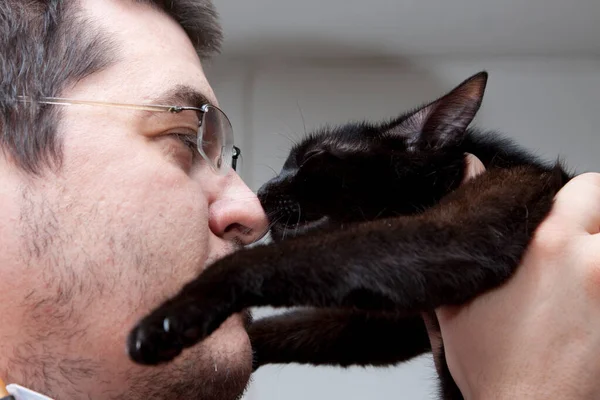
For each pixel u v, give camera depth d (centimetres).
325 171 56
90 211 40
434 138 55
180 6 47
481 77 53
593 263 41
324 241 41
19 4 41
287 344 55
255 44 76
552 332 41
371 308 40
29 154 39
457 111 54
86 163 40
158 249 41
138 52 43
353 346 55
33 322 39
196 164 45
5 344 39
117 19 43
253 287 39
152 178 41
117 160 41
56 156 40
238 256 40
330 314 55
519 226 43
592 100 77
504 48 76
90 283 40
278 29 73
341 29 72
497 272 42
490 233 42
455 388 50
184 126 43
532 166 51
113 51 42
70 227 39
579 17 69
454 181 54
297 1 67
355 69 79
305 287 40
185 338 37
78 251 39
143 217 41
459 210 43
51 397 39
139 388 40
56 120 40
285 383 77
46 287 39
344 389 76
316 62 79
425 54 78
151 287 41
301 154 58
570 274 41
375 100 78
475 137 56
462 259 41
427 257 41
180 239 42
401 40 75
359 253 40
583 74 77
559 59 77
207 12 49
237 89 78
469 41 75
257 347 55
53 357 39
